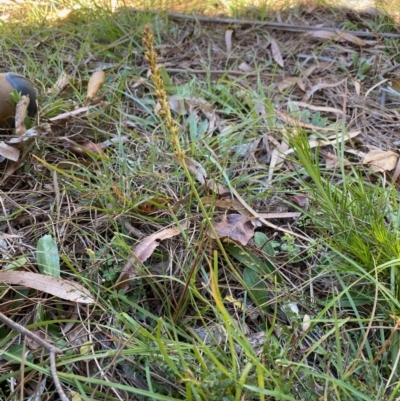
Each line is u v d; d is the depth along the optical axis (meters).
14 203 0.60
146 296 0.52
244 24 1.11
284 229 0.58
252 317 0.50
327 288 0.53
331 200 0.57
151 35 0.37
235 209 0.60
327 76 0.93
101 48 0.96
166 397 0.39
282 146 0.72
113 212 0.58
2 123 0.69
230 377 0.36
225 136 0.74
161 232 0.54
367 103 0.86
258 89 0.88
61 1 1.13
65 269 0.53
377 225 0.52
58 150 0.68
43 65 0.89
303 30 1.07
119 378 0.44
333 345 0.46
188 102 0.82
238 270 0.54
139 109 0.82
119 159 0.67
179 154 0.42
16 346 0.45
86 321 0.47
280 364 0.40
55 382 0.38
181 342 0.45
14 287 0.50
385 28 1.08
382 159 0.68
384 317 0.48
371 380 0.41
